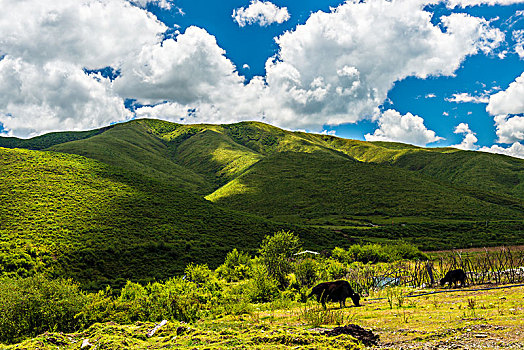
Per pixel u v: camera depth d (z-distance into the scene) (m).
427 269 18.84
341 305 11.47
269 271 23.98
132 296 17.83
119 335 7.25
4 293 9.95
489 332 5.52
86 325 10.20
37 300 10.02
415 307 9.89
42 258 34.03
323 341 5.71
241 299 16.94
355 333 6.22
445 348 4.98
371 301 12.55
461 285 14.31
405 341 5.70
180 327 7.50
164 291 18.22
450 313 8.05
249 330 7.34
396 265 27.94
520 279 13.40
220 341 6.29
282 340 5.88
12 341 9.12
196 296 16.25
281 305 14.51
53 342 6.91
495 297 9.95
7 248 34.09
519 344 4.63
